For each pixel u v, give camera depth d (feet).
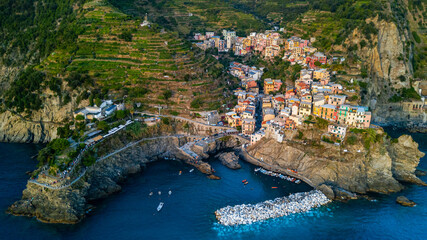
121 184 632.79
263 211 545.85
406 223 527.81
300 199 572.51
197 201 583.17
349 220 533.55
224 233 507.30
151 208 565.12
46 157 580.71
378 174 627.87
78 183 565.53
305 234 505.25
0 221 516.32
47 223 520.01
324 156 645.92
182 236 501.56
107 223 526.16
